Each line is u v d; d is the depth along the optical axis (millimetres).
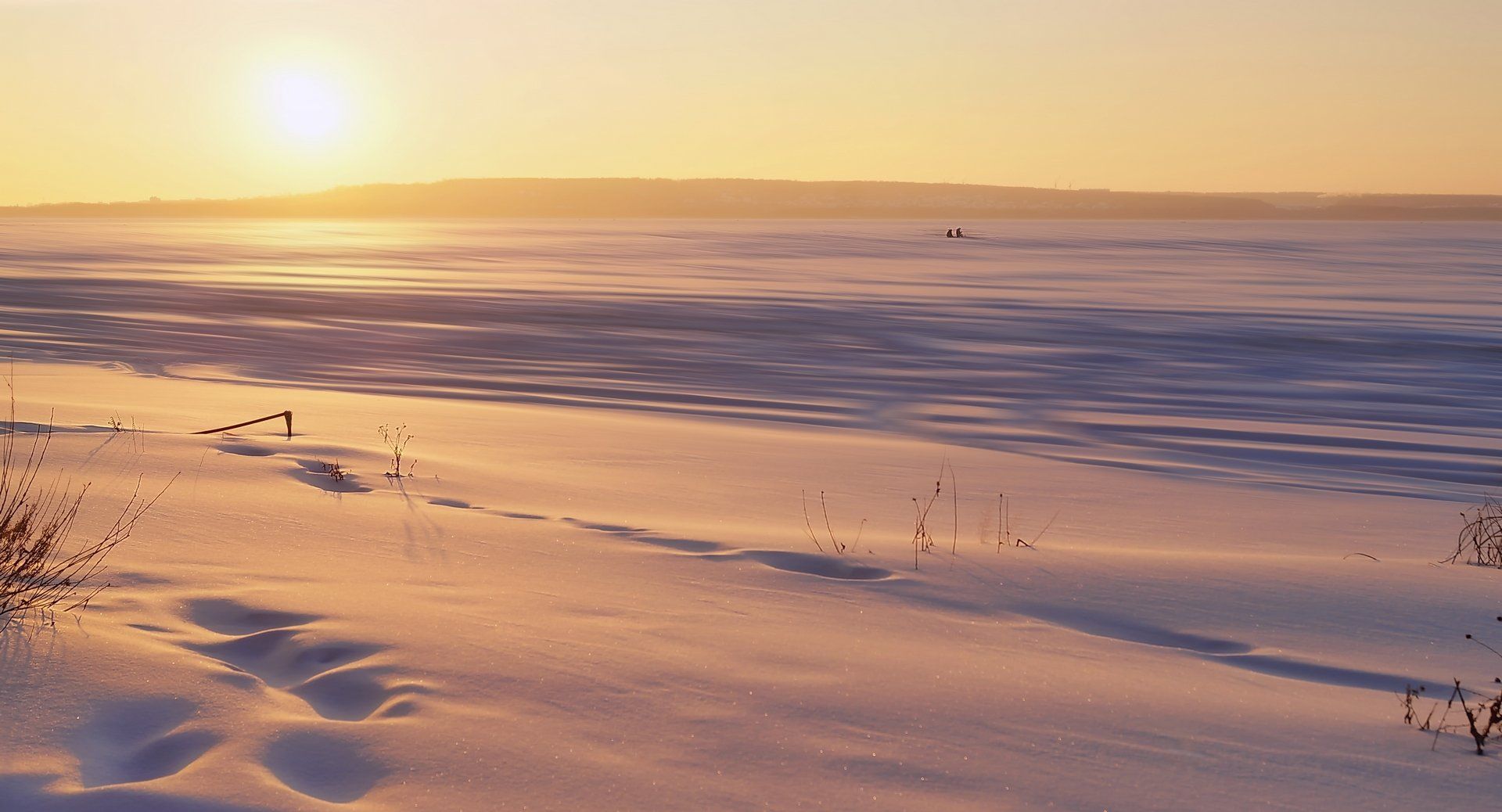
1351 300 39375
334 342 25297
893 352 24594
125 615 4023
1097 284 47844
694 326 29422
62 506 5945
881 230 153250
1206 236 129500
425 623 4086
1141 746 3127
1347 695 3713
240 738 2949
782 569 5363
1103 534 7586
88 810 2537
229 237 109125
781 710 3299
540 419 13828
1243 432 15680
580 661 3689
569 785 2775
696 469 10219
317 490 7008
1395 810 2783
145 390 15086
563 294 39719
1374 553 7105
